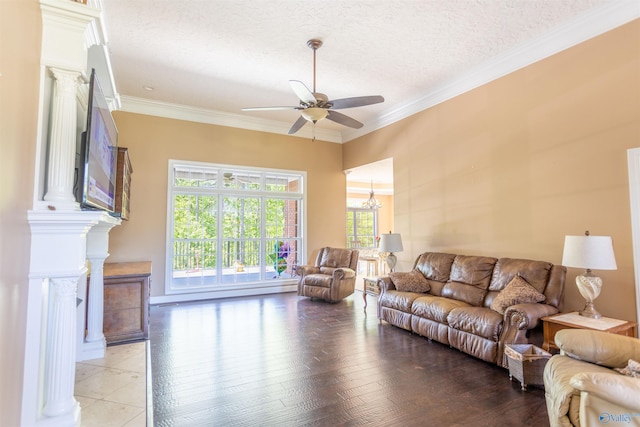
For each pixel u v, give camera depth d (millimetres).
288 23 3393
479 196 4379
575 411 1673
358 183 10836
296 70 4430
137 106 5516
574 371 1925
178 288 5758
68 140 1985
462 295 3889
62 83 1988
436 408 2395
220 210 6203
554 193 3588
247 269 6438
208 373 2963
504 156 4086
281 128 6770
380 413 2328
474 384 2762
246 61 4188
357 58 4113
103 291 3518
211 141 6086
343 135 7383
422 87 4992
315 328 4289
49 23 1954
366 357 3340
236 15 3262
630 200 3020
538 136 3742
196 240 5988
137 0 3031
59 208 1897
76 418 1966
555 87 3586
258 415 2305
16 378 1636
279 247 6762
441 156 4941
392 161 6230
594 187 3266
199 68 4387
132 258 5426
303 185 6984
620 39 3102
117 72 4508
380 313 4500
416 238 5379
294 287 6789
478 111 4406
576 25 3371
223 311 5129
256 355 3375
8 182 1466
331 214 7270
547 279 3266
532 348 2824
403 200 5648
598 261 2729
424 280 4465
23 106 1636
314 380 2832
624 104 3072
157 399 2516
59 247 1885
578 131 3396
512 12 3223
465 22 3377
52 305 1927
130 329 3736
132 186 5469
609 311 3133
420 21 3357
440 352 3479
